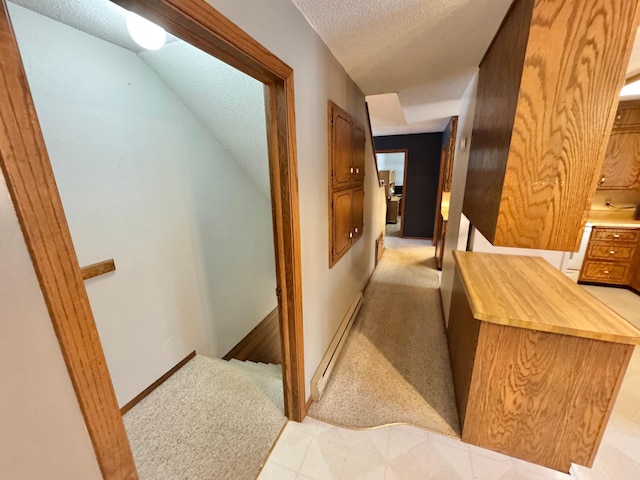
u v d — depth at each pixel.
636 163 3.25
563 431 1.33
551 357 1.26
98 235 1.53
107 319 1.61
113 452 0.63
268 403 1.78
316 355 1.84
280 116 1.21
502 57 1.36
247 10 0.91
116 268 1.64
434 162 5.74
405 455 1.45
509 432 1.42
